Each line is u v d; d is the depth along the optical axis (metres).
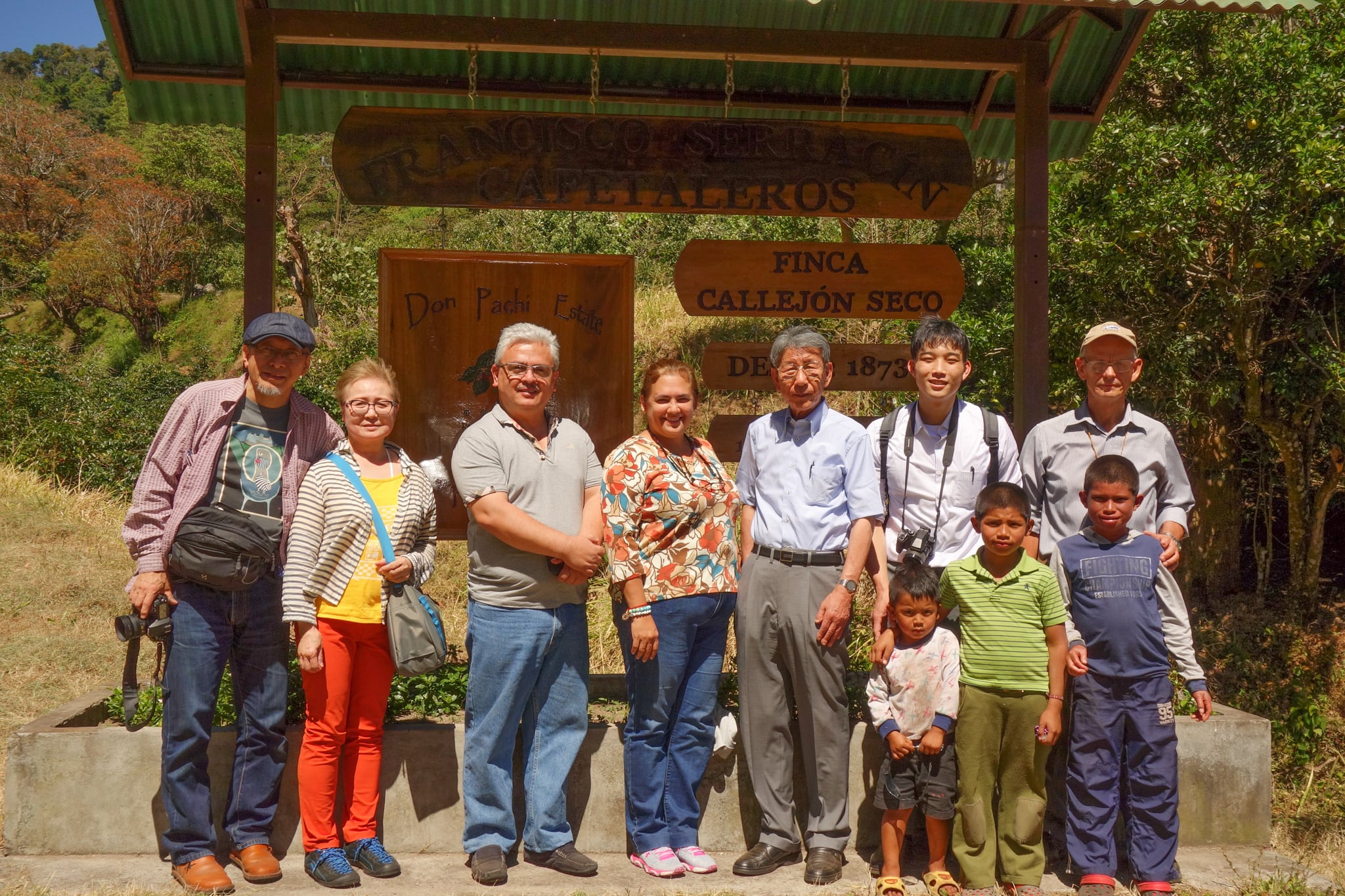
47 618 7.84
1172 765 3.61
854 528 3.62
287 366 3.52
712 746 3.81
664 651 3.61
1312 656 6.94
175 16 4.65
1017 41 4.91
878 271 5.19
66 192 42.94
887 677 3.63
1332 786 5.60
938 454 3.79
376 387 3.62
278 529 3.53
